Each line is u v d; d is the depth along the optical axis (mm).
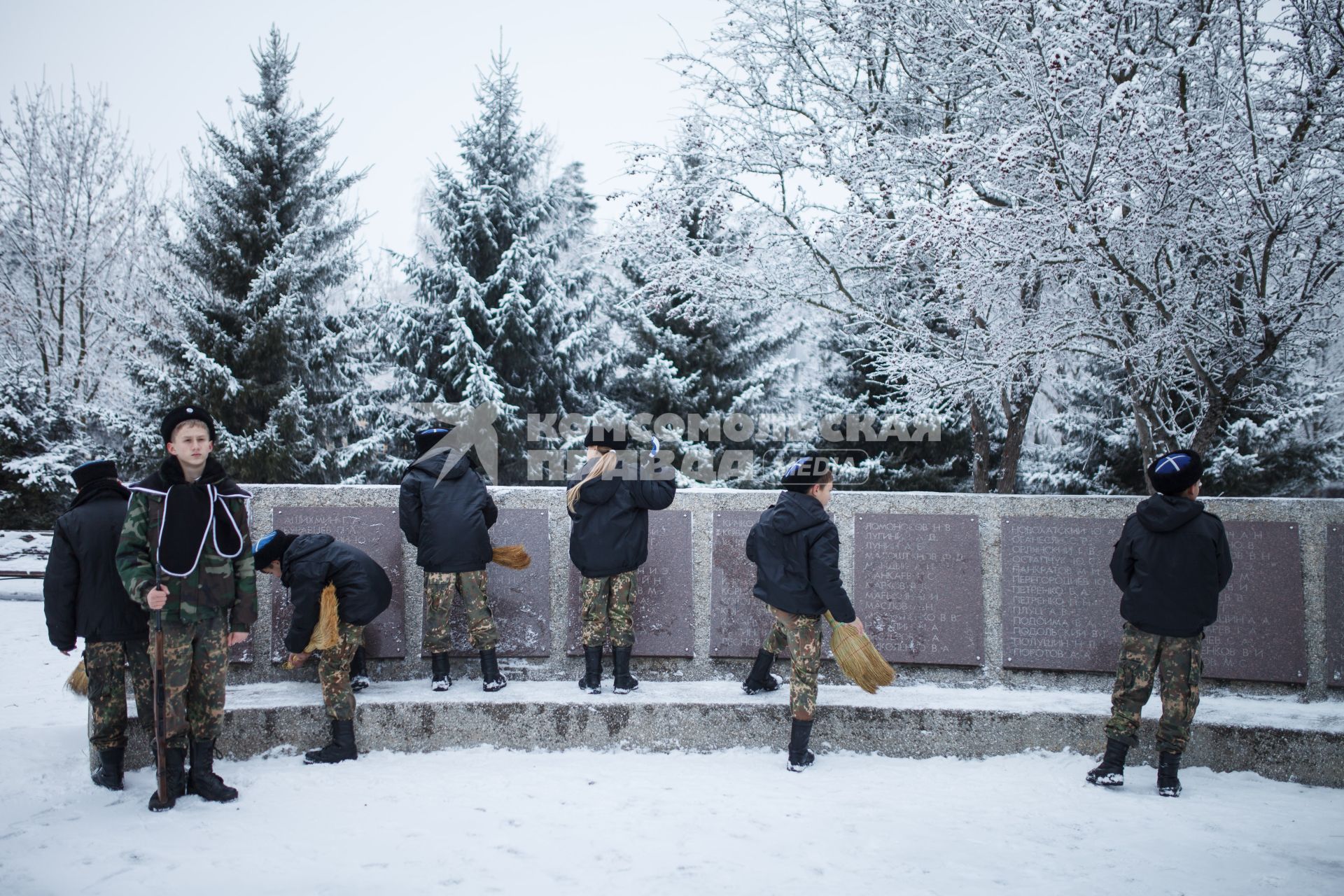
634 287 15453
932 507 6180
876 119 9578
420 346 15969
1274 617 5883
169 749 4465
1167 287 8641
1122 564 4984
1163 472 4871
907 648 6105
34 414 15781
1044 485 14070
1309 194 7590
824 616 6129
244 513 4734
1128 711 4898
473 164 16750
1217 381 8875
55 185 19750
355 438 17078
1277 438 12578
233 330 16297
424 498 5730
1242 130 8047
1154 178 7379
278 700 5531
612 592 5801
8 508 14820
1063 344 8578
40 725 5699
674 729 5531
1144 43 8570
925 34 9391
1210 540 4750
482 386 15125
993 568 6125
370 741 5465
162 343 15602
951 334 10898
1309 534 5918
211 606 4559
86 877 3561
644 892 3475
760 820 4312
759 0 10125
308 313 16203
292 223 16938
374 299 18016
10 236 19078
